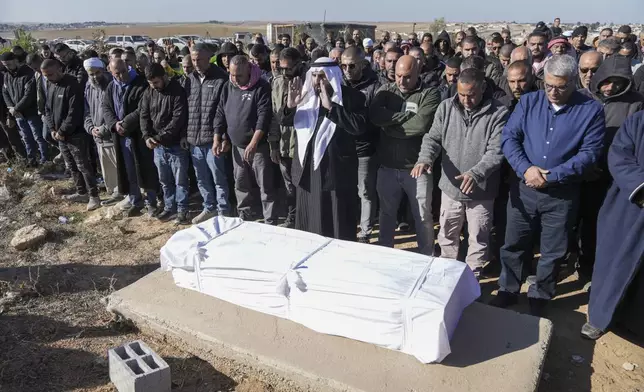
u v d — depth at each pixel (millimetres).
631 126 3500
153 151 6055
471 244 4355
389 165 4535
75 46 30906
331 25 22125
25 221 6148
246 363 3301
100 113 6305
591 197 4355
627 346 3752
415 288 3227
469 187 3803
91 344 3701
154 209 6301
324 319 3375
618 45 6152
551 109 3680
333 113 4090
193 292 3955
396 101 4348
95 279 4797
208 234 4125
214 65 5625
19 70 7785
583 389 3320
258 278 3578
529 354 3234
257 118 5234
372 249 3807
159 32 75938
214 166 5719
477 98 3859
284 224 5938
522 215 3963
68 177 7918
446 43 9047
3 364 3438
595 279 3768
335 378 3033
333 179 4352
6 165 8391
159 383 3066
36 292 4430
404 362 3148
